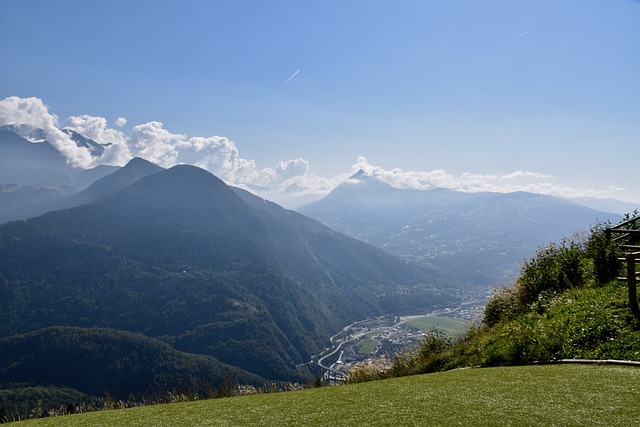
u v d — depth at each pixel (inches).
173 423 191.3
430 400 196.4
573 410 166.9
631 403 170.2
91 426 195.8
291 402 215.3
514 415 166.1
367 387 242.8
